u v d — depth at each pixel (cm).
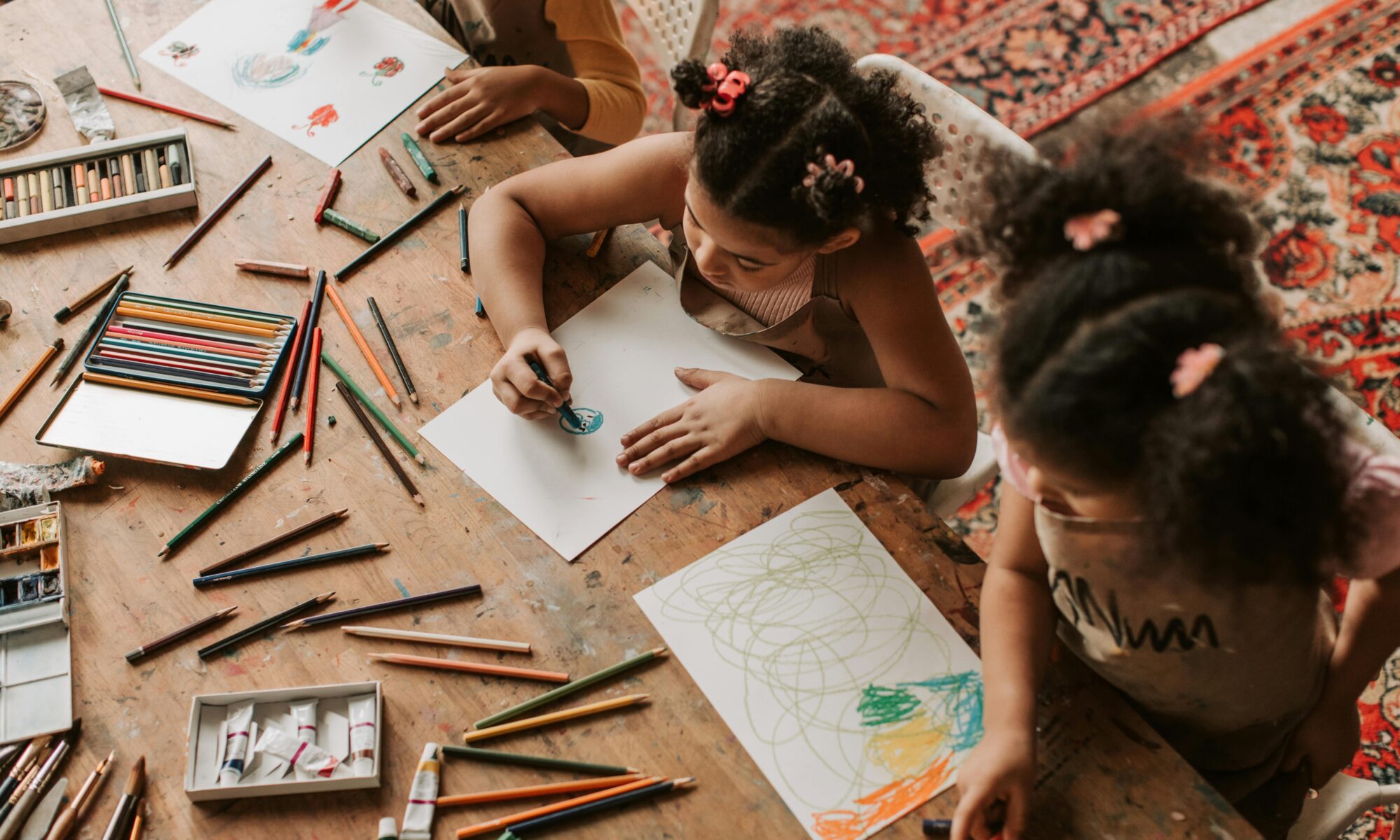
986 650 80
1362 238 199
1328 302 192
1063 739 77
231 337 103
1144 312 60
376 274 108
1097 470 62
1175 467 56
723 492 92
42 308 106
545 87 124
